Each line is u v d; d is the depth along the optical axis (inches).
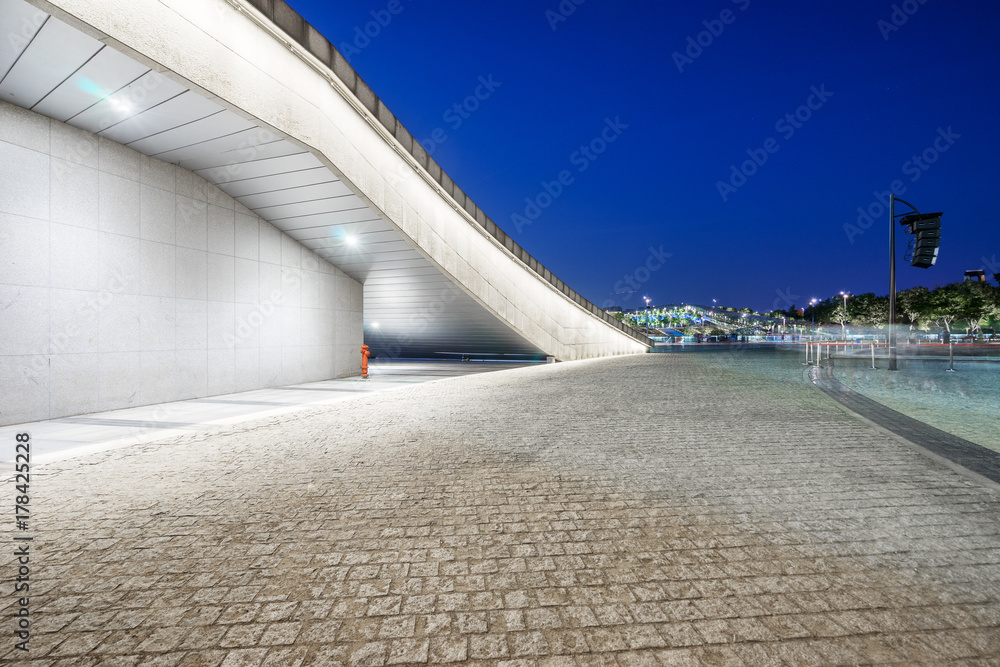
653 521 147.2
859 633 92.0
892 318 658.2
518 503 163.2
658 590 108.1
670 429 282.4
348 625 96.1
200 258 437.1
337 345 628.7
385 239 546.0
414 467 207.0
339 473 198.7
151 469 205.3
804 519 147.7
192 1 286.0
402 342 1035.9
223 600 105.3
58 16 226.4
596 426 292.8
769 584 110.2
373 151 467.5
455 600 104.7
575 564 120.4
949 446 235.1
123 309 372.2
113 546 132.0
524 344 878.4
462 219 641.0
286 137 362.3
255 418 324.2
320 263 598.2
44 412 322.3
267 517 152.3
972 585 109.1
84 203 346.0
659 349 1641.2
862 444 242.8
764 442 248.2
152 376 394.6
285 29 349.1
